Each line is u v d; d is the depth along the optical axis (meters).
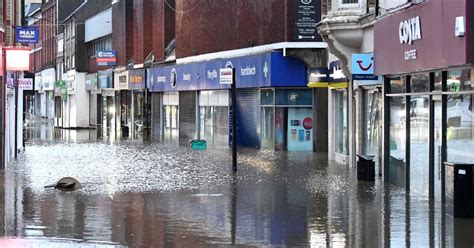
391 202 15.77
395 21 17.81
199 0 42.06
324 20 23.64
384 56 18.92
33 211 14.69
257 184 19.56
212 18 40.34
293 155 30.91
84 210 14.84
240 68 36.66
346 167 24.88
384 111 19.91
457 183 13.41
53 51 85.44
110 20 62.53
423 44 15.70
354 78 21.05
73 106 70.12
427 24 15.38
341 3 23.33
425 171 17.09
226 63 38.28
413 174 17.92
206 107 42.50
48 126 74.19
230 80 23.20
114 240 11.58
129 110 57.94
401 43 17.30
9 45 28.77
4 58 24.59
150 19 53.47
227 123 39.28
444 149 15.65
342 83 26.31
